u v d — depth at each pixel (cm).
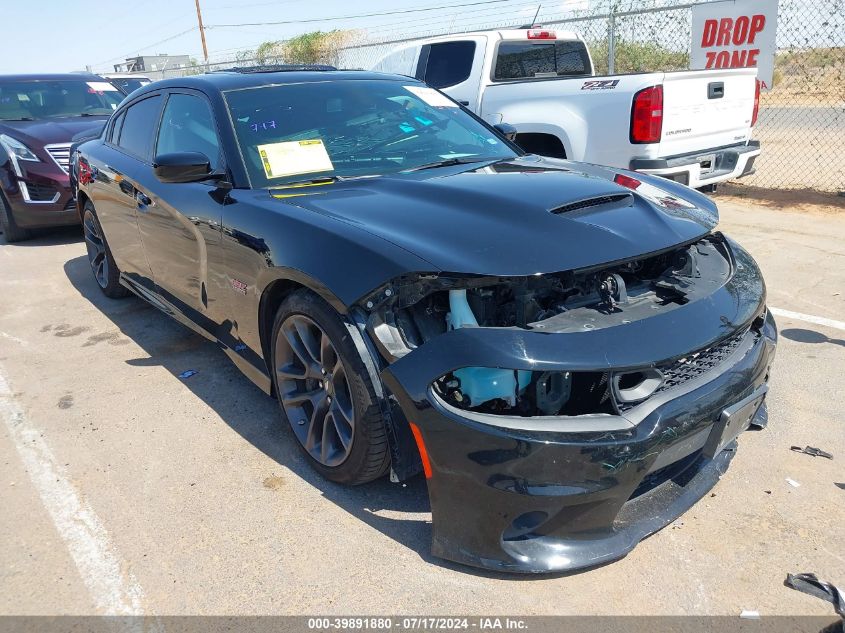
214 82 371
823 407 335
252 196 308
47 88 870
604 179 308
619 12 920
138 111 452
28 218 723
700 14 850
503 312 230
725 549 242
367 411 243
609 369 210
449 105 412
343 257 246
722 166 664
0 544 260
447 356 216
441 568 237
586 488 209
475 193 274
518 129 692
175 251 372
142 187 400
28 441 333
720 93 641
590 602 221
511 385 215
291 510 271
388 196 286
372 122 363
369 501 275
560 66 838
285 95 364
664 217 270
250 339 314
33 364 427
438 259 226
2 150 723
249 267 294
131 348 448
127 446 325
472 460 213
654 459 214
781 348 402
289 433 329
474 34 753
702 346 228
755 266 299
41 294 574
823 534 248
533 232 240
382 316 237
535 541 222
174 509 275
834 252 579
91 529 266
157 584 236
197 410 358
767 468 288
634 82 595
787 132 1355
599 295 242
